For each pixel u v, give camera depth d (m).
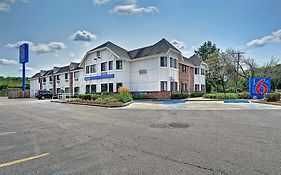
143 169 3.98
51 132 7.36
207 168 3.99
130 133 7.05
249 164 4.17
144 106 17.22
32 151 5.18
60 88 44.34
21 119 10.52
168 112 12.88
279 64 41.78
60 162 4.39
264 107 15.46
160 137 6.45
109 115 11.70
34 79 55.84
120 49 31.70
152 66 27.69
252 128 7.75
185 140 6.05
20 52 40.94
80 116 11.40
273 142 5.79
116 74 28.80
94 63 32.41
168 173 3.78
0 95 56.25
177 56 30.06
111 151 5.11
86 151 5.13
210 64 41.97
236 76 40.47
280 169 3.92
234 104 18.58
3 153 5.04
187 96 30.20
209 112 12.72
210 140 6.04
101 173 3.82
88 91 33.69
